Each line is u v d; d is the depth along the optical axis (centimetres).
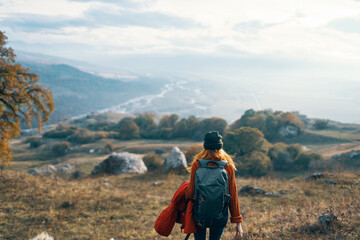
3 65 1595
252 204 1066
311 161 5809
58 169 7294
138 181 1881
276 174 5634
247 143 5725
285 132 11181
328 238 480
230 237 563
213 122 12888
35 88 1747
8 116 1702
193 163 266
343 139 10088
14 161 10575
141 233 734
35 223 858
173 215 283
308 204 888
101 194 1238
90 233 776
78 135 14812
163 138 14275
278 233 554
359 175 1318
